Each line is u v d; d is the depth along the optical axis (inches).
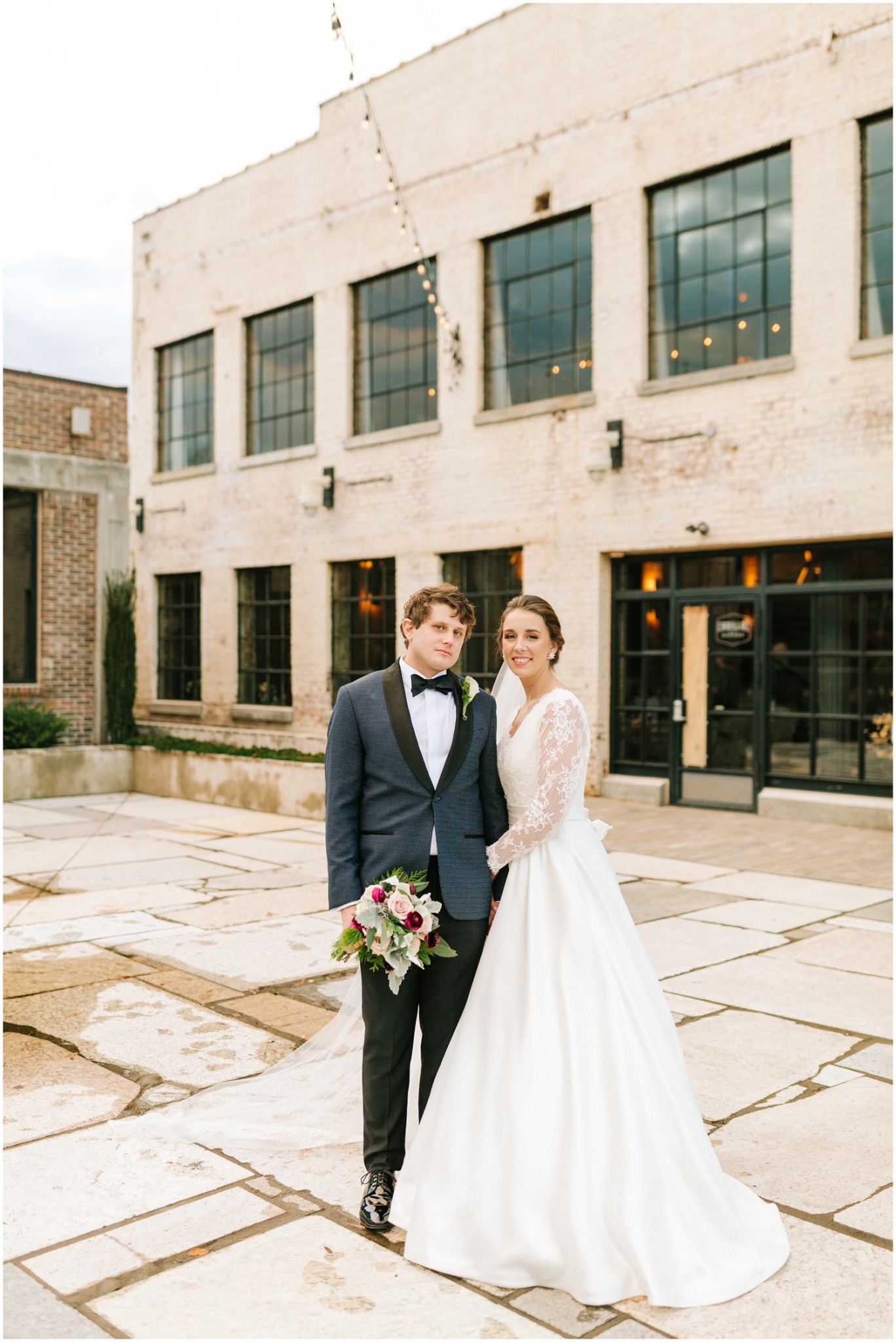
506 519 485.7
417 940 109.6
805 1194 119.8
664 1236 101.4
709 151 417.7
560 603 465.7
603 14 445.7
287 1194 120.3
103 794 508.4
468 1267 103.7
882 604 384.8
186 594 677.3
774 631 413.1
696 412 421.7
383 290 550.9
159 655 696.4
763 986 197.2
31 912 260.2
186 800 487.2
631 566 458.6
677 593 439.8
